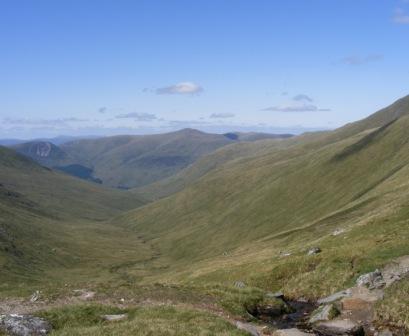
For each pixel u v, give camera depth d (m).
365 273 46.81
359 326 35.31
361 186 164.75
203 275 83.94
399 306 36.28
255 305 45.03
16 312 40.22
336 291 47.00
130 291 47.25
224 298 44.91
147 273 170.38
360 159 195.62
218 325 32.69
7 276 135.50
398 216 71.75
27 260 169.50
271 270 58.84
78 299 44.31
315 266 55.62
